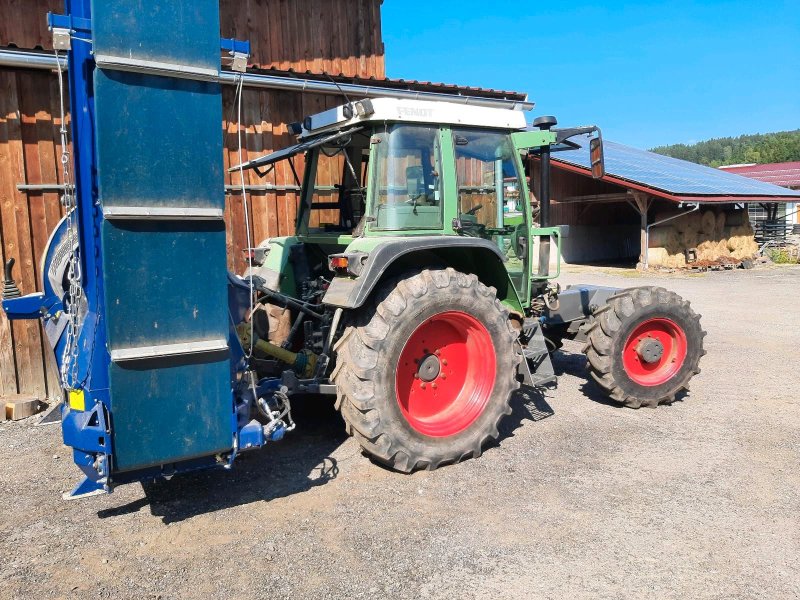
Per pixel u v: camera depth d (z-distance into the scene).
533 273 5.23
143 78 2.77
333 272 4.82
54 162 5.73
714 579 2.74
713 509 3.37
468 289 4.04
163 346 2.92
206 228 3.00
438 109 4.27
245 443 3.26
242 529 3.23
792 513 3.32
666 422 4.79
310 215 4.94
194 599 2.65
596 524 3.22
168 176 2.86
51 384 5.85
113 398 2.83
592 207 20.86
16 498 3.69
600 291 5.86
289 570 2.85
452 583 2.73
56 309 3.86
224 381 3.13
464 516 3.33
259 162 4.64
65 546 3.11
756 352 7.16
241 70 3.18
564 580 2.74
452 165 4.36
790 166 35.81
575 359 7.00
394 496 3.58
